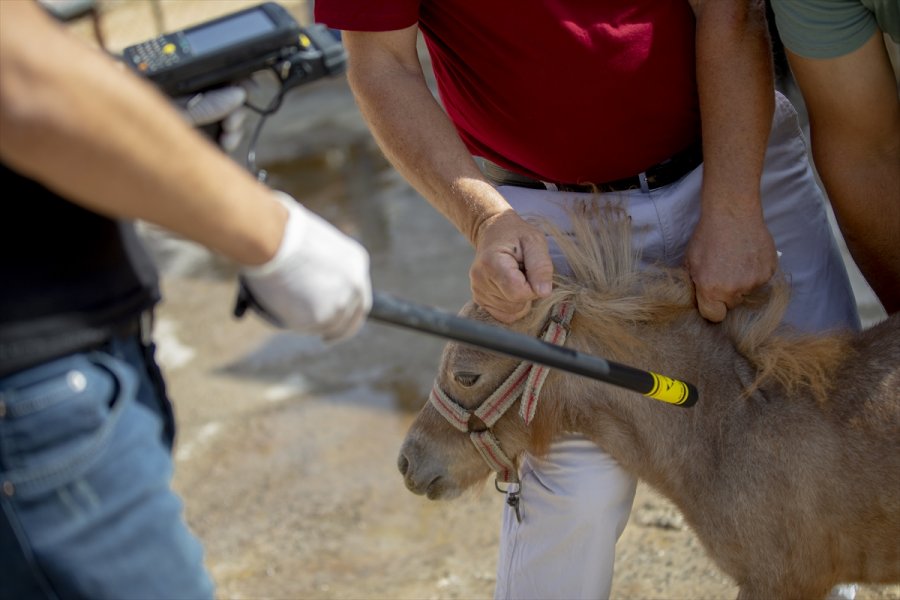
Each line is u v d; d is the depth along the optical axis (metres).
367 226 6.11
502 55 2.25
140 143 1.22
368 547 3.59
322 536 3.69
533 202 2.42
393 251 5.72
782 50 2.62
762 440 2.14
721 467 2.18
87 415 1.41
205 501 4.01
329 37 1.90
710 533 2.22
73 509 1.41
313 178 7.04
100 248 1.45
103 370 1.45
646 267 2.33
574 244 2.26
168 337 5.31
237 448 4.31
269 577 3.53
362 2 2.23
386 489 3.89
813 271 2.51
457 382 2.29
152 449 1.51
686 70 2.31
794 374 2.15
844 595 2.51
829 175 2.35
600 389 2.24
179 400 4.72
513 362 2.24
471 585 3.26
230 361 5.00
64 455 1.40
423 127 2.25
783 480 2.12
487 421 2.29
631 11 2.22
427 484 2.39
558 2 2.19
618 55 2.22
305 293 1.40
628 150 2.33
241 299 1.46
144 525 1.48
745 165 2.21
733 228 2.19
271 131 8.05
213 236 1.33
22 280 1.38
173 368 5.00
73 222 1.42
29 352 1.37
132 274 1.50
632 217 2.35
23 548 1.40
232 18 1.86
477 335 1.71
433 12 2.31
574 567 2.34
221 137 1.86
